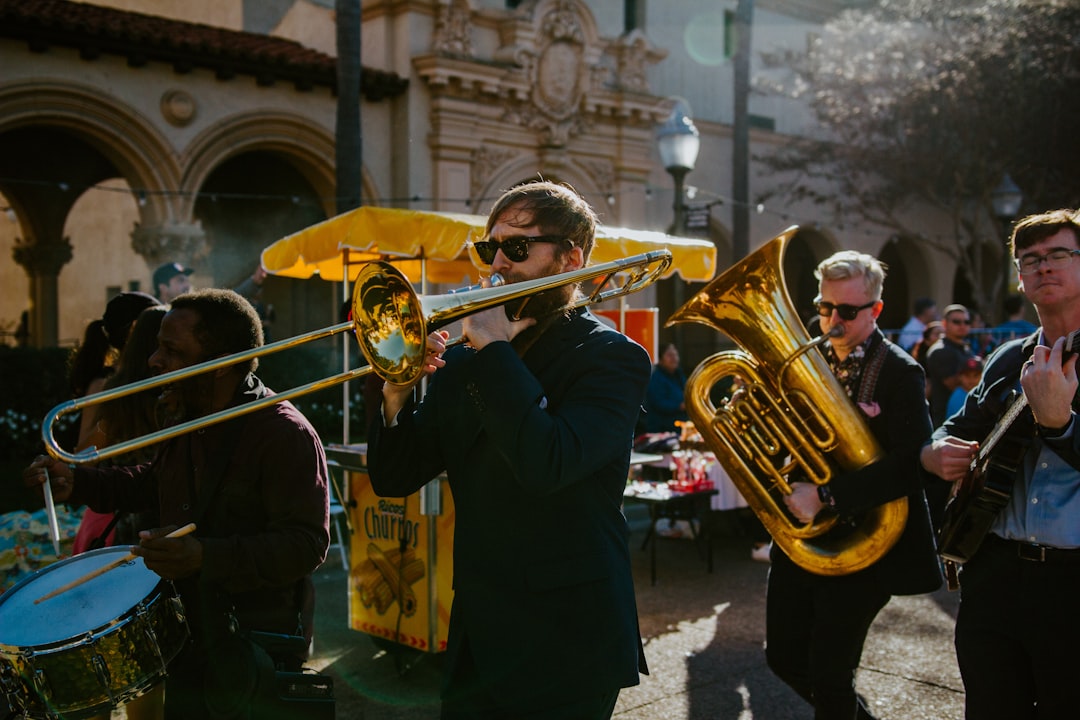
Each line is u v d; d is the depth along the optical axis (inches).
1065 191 715.4
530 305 82.6
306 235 230.4
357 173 398.3
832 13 819.4
